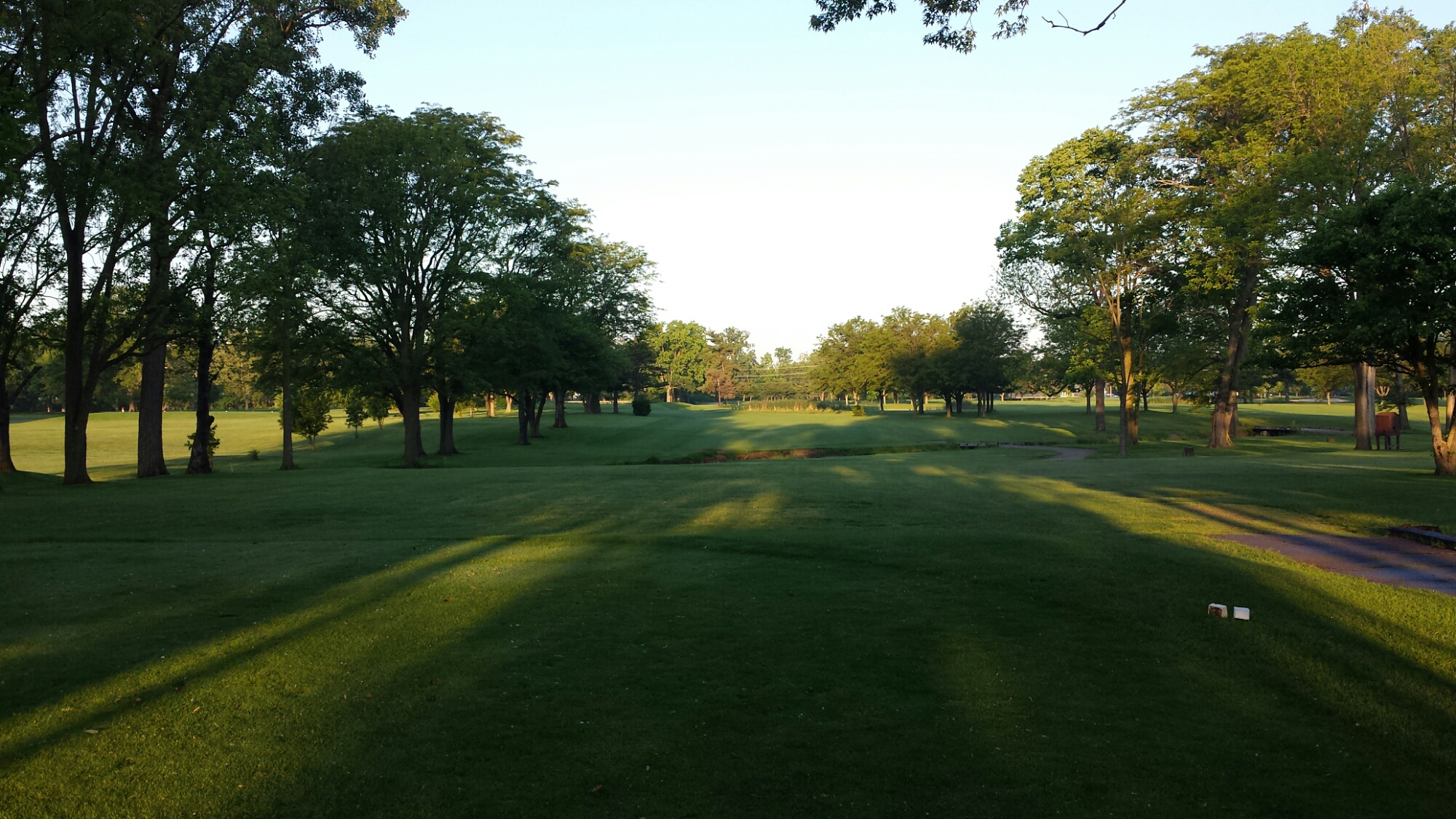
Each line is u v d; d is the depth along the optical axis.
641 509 16.27
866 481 21.62
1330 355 21.19
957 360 83.94
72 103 23.91
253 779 4.84
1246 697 6.07
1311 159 27.69
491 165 40.47
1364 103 28.50
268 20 27.12
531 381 44.69
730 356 162.75
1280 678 6.37
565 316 45.69
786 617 8.25
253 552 11.88
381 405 52.91
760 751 5.21
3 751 5.19
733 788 4.72
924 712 5.83
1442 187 17.83
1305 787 4.72
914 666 6.78
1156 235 38.25
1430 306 18.03
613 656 7.04
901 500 17.17
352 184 33.09
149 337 26.06
